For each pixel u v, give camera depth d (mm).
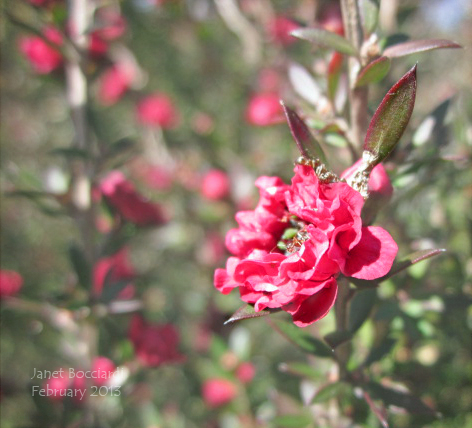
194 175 228
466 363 147
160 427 170
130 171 254
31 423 149
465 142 131
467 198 164
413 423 137
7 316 152
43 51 160
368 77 92
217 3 222
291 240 84
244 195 193
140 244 217
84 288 135
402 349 138
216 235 206
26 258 288
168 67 281
